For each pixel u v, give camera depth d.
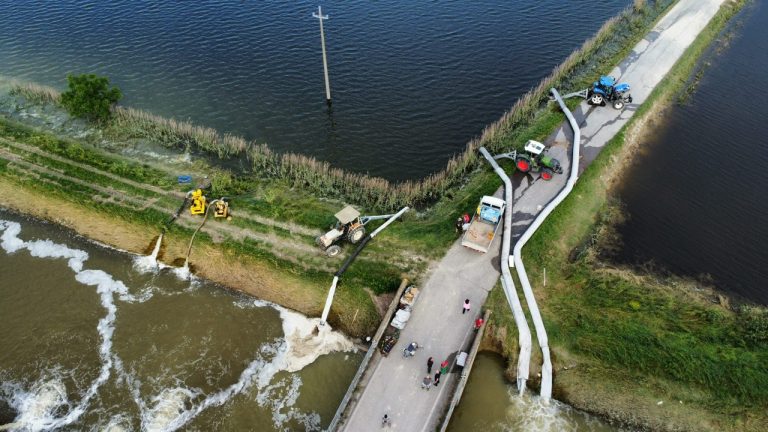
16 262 44.94
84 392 35.91
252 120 60.41
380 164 54.69
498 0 85.44
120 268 44.44
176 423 34.28
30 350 38.41
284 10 82.19
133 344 38.84
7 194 50.78
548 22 79.56
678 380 34.22
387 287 40.16
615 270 42.38
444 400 33.50
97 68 68.81
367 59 70.44
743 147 56.44
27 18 80.50
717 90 65.19
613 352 35.75
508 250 42.12
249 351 38.41
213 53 71.69
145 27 77.94
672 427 33.31
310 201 49.31
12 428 33.88
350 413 32.88
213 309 41.25
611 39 74.75
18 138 56.88
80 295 42.28
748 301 40.97
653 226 47.44
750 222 48.03
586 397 34.84
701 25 77.00
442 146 56.91
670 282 42.28
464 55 71.44
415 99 63.44
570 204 47.19
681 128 59.00
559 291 40.31
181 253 44.59
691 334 36.72
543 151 52.56
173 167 53.81
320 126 59.53
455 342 36.59
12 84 65.88
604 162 52.00
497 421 34.03
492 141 54.69
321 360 37.72
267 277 42.34
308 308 40.75
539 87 62.62
